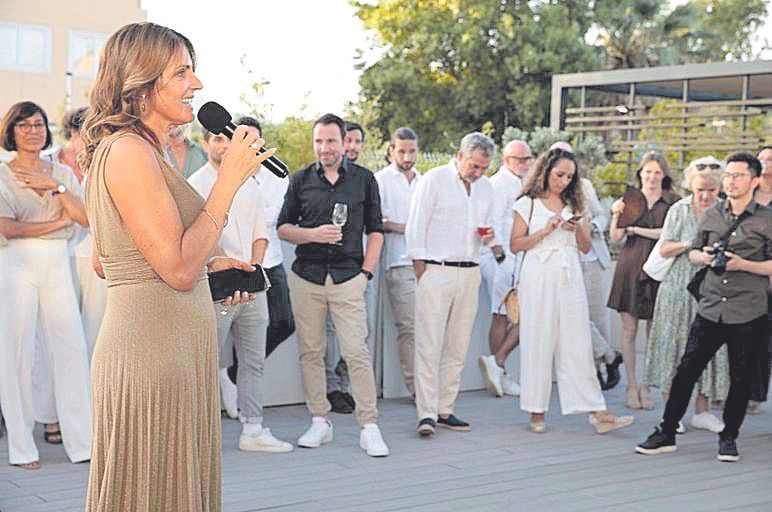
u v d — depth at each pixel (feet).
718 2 115.96
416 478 17.75
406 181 23.65
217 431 10.00
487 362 25.39
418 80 99.25
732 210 19.27
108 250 9.41
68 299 17.79
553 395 25.90
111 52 9.48
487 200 21.11
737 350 19.24
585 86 43.16
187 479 9.55
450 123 99.81
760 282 19.16
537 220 21.40
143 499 9.45
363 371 19.35
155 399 9.37
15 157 17.76
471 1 97.60
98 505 9.59
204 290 9.86
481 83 98.02
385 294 24.30
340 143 19.44
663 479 18.08
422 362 20.75
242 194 18.06
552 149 21.44
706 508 16.37
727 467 19.01
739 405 19.36
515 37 94.07
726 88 44.98
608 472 18.47
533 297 21.38
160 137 9.66
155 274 9.40
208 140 18.22
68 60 84.17
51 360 17.97
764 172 22.72
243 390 19.25
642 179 24.26
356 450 19.54
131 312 9.37
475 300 21.22
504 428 21.81
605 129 42.47
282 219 19.69
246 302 10.93
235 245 18.03
